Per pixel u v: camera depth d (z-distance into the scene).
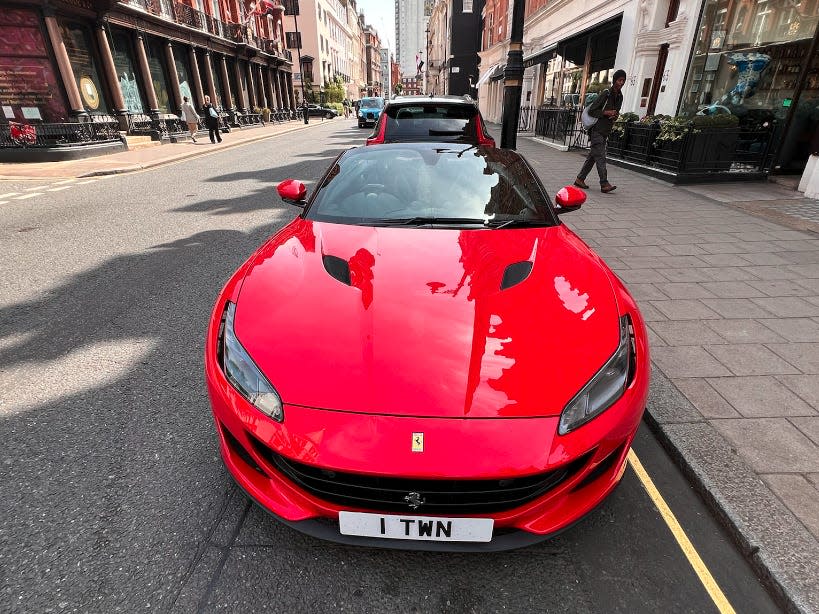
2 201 7.86
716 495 1.91
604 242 5.13
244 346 1.70
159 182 9.60
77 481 2.02
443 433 1.43
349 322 1.74
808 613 1.47
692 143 8.05
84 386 2.70
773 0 7.94
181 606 1.52
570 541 1.79
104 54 15.93
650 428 2.40
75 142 13.59
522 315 1.78
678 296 3.78
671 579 1.65
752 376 2.72
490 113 30.92
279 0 37.91
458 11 38.09
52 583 1.58
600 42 13.88
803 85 7.70
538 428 1.46
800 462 2.08
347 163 3.08
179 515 1.86
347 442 1.43
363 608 1.54
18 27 13.42
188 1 22.56
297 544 1.75
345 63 79.75
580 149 14.17
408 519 1.51
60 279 4.34
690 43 9.42
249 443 1.61
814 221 5.86
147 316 3.58
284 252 2.27
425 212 2.57
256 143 18.64
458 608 1.54
